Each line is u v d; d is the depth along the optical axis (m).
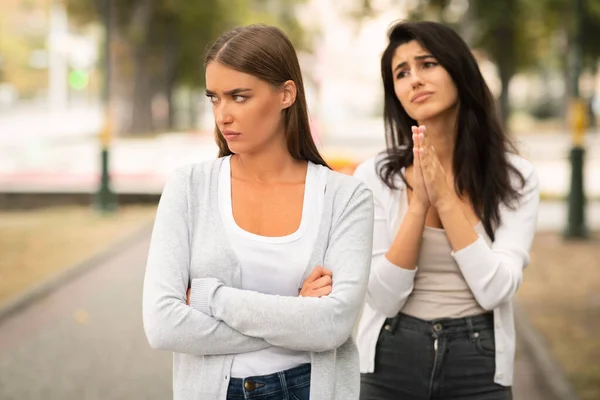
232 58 2.29
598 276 9.62
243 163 2.44
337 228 2.40
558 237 12.64
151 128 44.16
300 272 2.34
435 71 3.06
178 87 55.44
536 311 7.94
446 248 2.96
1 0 81.94
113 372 6.15
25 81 85.75
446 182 2.87
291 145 2.44
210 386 2.27
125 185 17.41
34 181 18.27
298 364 2.32
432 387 2.98
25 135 39.38
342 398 2.37
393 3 25.72
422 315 2.99
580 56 12.50
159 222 2.39
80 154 28.22
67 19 42.38
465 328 2.96
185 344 2.25
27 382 5.90
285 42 2.37
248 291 2.26
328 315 2.26
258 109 2.32
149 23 41.62
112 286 9.16
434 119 3.14
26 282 9.12
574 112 12.46
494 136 3.09
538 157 28.88
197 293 2.29
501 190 3.04
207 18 42.22
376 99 87.12
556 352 6.50
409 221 2.89
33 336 7.15
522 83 82.06
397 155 3.14
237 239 2.33
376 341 3.05
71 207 15.83
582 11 12.55
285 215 2.39
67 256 10.69
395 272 2.89
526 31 29.66
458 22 24.59
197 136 35.72
